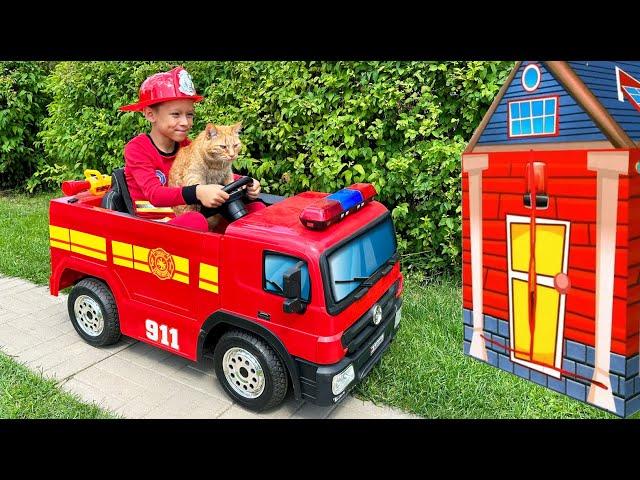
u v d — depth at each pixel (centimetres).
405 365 366
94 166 661
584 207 192
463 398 332
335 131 491
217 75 566
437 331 409
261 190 552
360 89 494
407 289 487
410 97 462
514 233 215
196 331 329
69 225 392
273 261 288
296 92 520
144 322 360
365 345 312
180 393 345
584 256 195
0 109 876
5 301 484
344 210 311
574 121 191
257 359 305
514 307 221
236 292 303
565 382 209
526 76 203
